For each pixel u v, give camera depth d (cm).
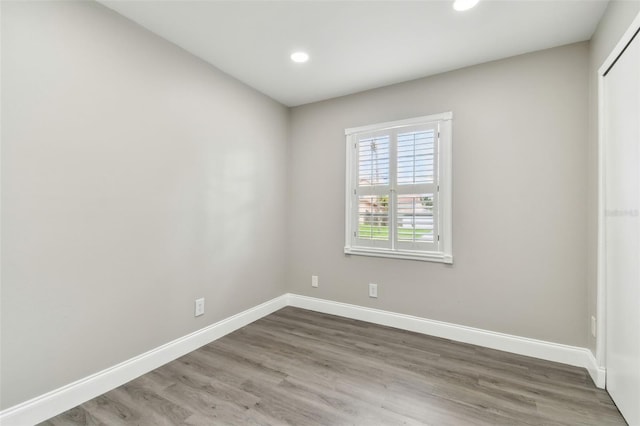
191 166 243
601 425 157
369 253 305
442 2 181
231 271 283
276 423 159
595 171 199
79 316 175
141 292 208
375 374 207
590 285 209
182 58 235
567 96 223
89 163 179
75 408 170
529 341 234
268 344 255
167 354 223
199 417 163
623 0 159
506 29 207
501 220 245
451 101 266
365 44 227
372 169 304
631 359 152
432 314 274
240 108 291
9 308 149
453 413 167
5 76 146
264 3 183
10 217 149
